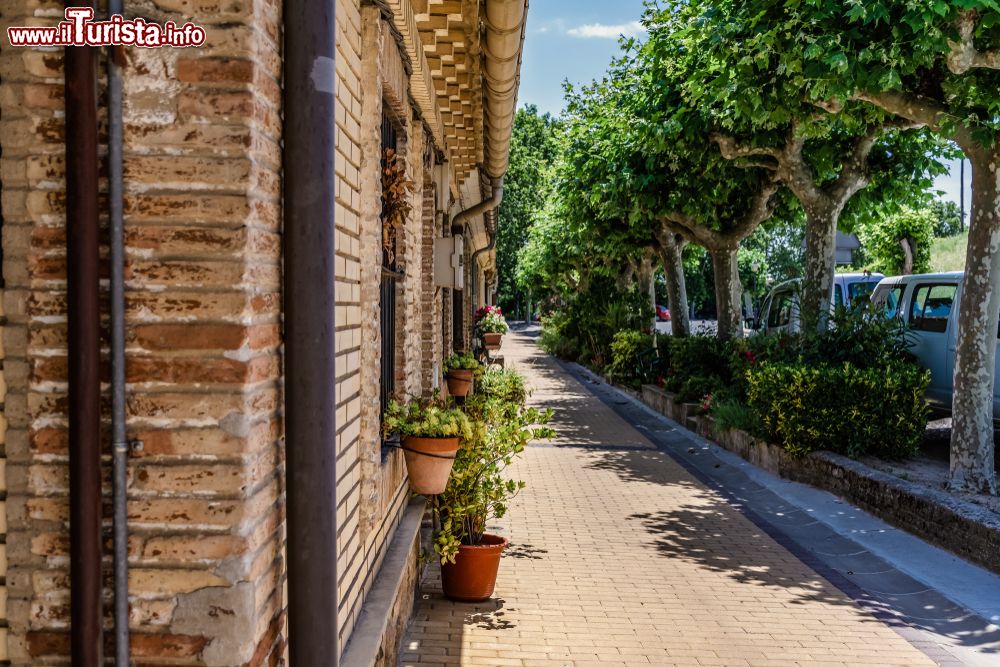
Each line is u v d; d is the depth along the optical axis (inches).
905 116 358.0
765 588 260.2
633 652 205.2
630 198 628.1
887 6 303.9
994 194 331.3
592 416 682.2
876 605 247.1
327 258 94.9
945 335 442.6
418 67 220.8
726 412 517.0
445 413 216.2
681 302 822.5
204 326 86.5
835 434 407.8
